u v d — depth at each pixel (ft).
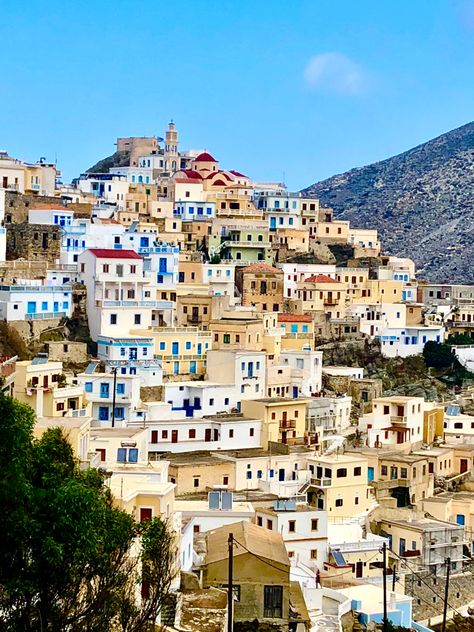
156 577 245.65
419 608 458.91
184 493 479.82
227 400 587.27
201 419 541.34
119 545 222.28
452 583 476.13
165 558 248.73
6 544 193.77
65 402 478.59
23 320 595.06
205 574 328.29
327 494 485.56
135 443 426.92
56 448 247.70
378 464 539.70
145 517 312.71
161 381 585.63
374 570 440.04
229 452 520.01
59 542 196.85
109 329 618.03
